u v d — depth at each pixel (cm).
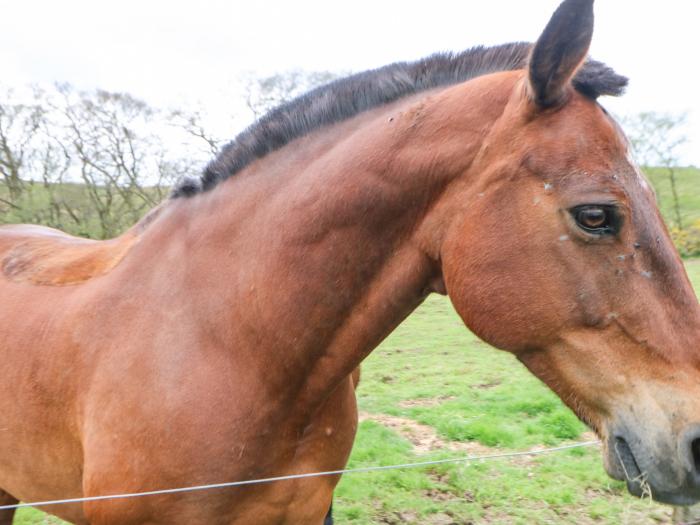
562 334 148
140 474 176
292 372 179
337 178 173
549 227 146
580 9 139
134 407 179
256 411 176
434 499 407
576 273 144
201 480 173
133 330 189
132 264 206
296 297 175
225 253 188
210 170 204
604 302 143
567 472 440
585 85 154
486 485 420
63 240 264
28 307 225
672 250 147
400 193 168
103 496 180
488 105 161
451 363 809
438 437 524
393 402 628
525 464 457
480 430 522
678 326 142
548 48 143
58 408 202
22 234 279
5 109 1508
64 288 222
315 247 174
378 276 174
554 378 155
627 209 142
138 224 230
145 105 1614
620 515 379
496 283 152
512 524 373
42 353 208
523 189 150
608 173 143
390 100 181
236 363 177
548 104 150
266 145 191
